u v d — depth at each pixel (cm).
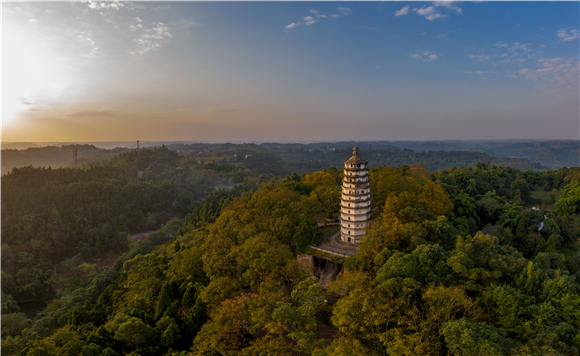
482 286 7225
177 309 8900
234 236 10138
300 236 9912
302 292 7044
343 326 6525
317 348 5859
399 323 6081
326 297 8506
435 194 11931
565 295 6438
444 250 8088
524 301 6662
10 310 14462
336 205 12181
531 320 6278
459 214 13612
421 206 10638
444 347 5950
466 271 7100
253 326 6594
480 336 5362
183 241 12950
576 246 13600
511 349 5416
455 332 5466
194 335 7875
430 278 6994
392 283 6606
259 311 6638
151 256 12650
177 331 7738
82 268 19400
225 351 6675
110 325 7925
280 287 8206
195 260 9869
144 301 9100
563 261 8512
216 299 7994
